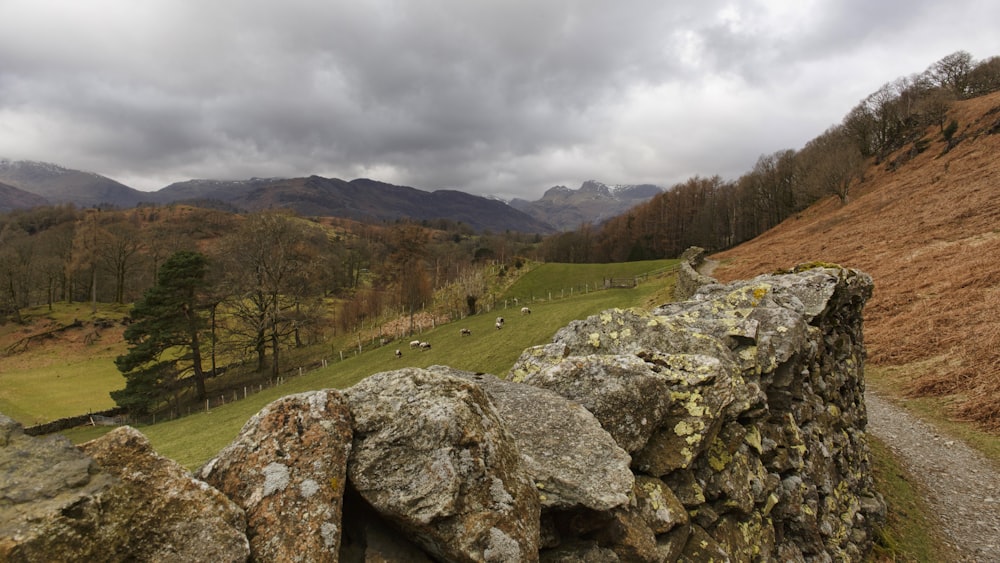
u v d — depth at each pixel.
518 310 48.06
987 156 62.41
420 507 3.14
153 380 42.84
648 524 4.42
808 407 8.34
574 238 133.12
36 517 2.11
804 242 56.78
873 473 13.15
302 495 2.96
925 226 41.03
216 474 3.12
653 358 6.45
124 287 81.19
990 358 17.73
